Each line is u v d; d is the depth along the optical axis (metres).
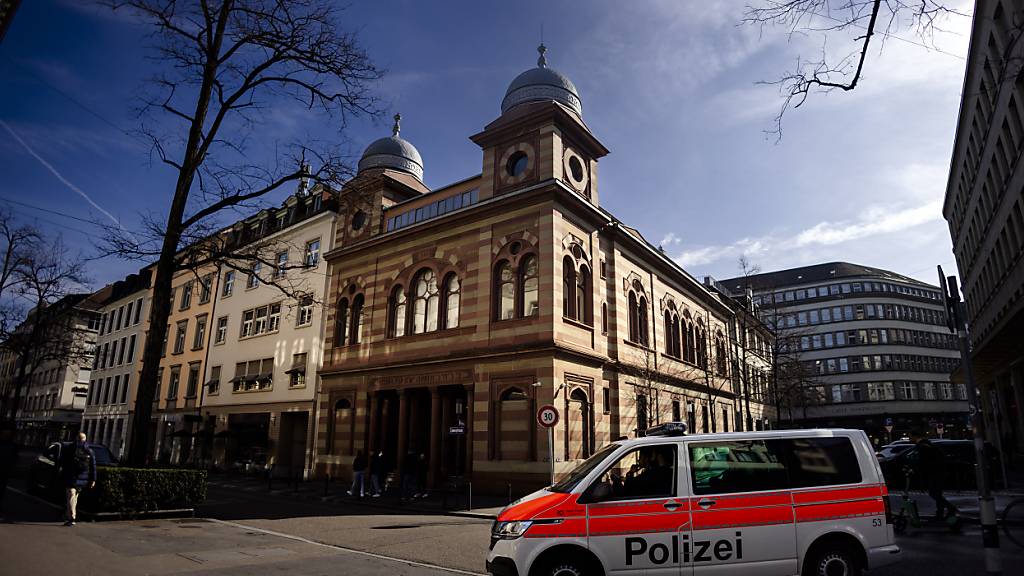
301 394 29.50
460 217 24.00
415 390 24.17
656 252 30.09
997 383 37.31
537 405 20.14
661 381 27.64
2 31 8.27
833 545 6.79
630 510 6.62
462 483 21.72
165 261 14.84
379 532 12.67
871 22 5.82
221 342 36.47
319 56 14.88
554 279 21.06
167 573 8.01
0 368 75.69
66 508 11.75
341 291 29.02
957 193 38.62
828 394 76.56
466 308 23.19
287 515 15.38
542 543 6.45
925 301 80.38
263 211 16.78
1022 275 25.70
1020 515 10.12
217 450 34.25
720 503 6.71
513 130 24.00
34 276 30.08
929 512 13.59
